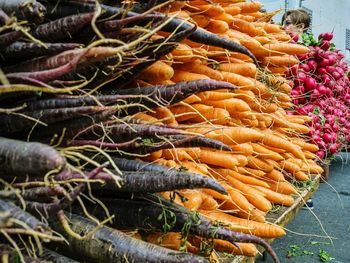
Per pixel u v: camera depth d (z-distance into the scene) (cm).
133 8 157
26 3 108
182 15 192
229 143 211
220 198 197
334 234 383
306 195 295
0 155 94
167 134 139
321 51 449
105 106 128
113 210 136
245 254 169
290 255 334
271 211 242
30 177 108
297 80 420
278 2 888
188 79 203
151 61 152
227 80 225
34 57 118
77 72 132
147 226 135
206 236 135
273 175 255
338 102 489
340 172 636
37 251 110
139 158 170
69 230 97
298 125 327
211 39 179
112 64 133
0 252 93
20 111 120
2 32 112
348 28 1477
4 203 92
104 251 119
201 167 193
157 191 129
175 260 115
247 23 257
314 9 1174
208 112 206
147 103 155
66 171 102
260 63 273
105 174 104
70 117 118
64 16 135
